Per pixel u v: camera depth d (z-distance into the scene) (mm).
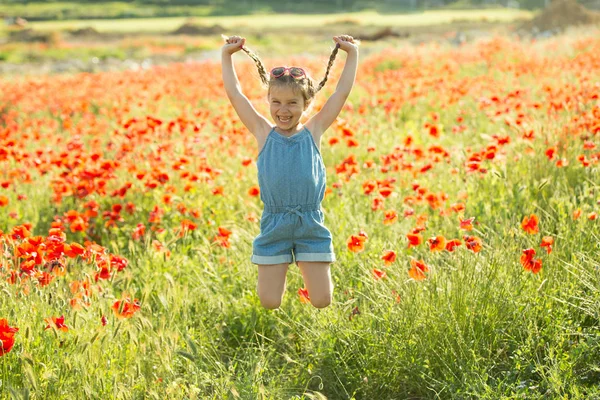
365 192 7344
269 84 5086
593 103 10500
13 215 8383
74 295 5465
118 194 8656
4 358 4918
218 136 11094
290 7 115188
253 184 9078
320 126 5258
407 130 12758
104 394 4879
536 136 9023
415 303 5512
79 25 86625
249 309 6258
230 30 73625
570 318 5578
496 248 6035
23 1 121500
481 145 10297
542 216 7398
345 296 6125
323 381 5426
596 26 36688
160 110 16109
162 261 6984
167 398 4875
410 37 54844
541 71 15766
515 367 5109
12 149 9773
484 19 78062
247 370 5496
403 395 5316
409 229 7207
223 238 6777
